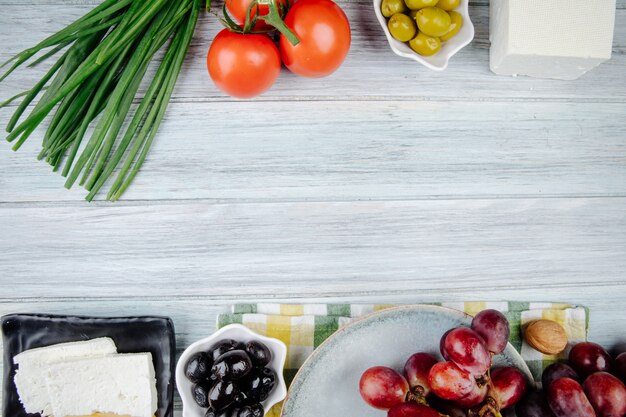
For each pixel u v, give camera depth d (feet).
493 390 1.83
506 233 2.19
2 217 2.09
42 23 2.06
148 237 2.12
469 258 2.19
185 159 2.10
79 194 2.10
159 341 2.05
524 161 2.19
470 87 2.15
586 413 1.84
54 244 2.10
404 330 2.04
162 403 2.04
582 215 2.21
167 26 1.90
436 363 1.84
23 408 2.04
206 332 2.14
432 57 1.99
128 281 2.12
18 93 2.07
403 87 2.13
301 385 2.00
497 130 2.17
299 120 2.12
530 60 2.02
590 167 2.20
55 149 1.94
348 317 2.12
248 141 2.11
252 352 1.88
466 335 1.78
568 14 1.98
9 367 2.04
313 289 2.15
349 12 2.10
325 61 1.87
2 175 2.08
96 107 1.92
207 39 2.08
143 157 2.00
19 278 2.10
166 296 2.13
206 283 2.14
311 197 2.14
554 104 2.18
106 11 1.84
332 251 2.15
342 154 2.13
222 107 2.10
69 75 1.90
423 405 1.78
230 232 2.13
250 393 1.87
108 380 2.00
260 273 2.14
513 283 2.21
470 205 2.18
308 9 1.83
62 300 2.12
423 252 2.18
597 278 2.22
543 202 2.20
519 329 2.17
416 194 2.16
